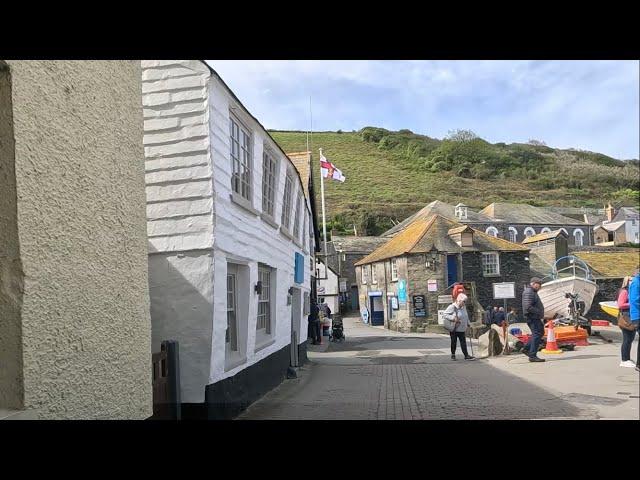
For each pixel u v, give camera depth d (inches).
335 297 1918.1
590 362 490.6
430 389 402.3
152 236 288.0
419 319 1392.7
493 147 2743.6
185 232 286.0
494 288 1002.7
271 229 426.9
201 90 288.7
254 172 371.9
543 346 598.9
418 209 2343.8
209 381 277.6
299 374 527.2
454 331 592.4
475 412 310.5
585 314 968.3
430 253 1409.9
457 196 2445.9
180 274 284.0
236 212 328.5
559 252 1540.4
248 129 366.3
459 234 1435.8
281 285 472.7
